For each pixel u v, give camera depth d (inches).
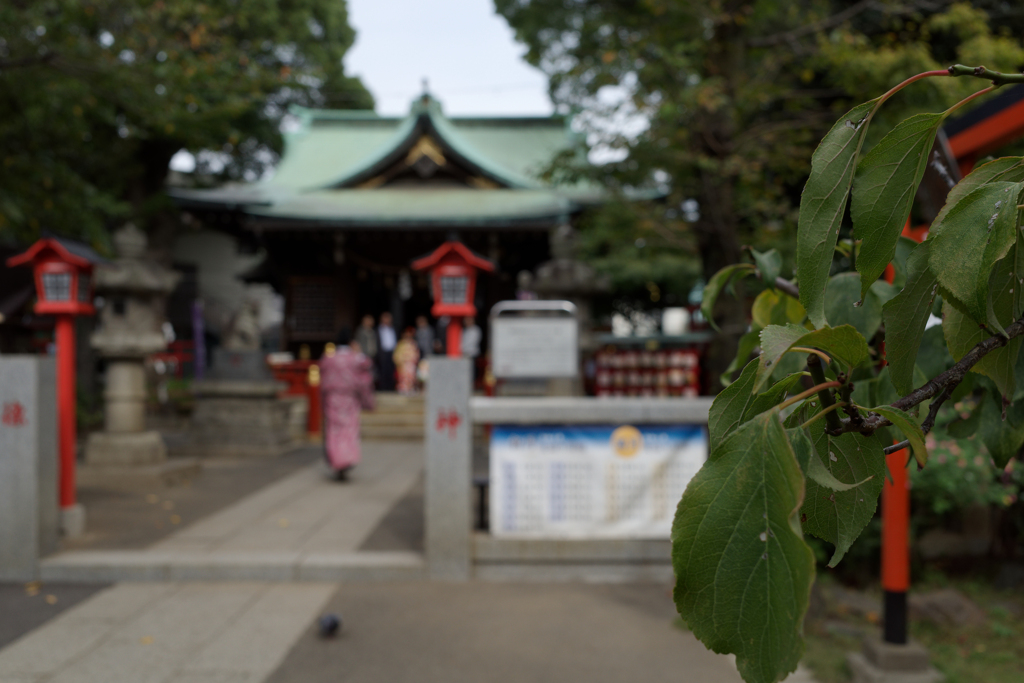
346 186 746.2
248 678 124.9
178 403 600.1
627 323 741.9
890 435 25.2
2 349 394.6
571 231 359.9
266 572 180.2
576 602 163.5
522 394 353.4
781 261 39.4
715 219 231.5
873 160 18.5
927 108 225.6
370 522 234.5
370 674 126.7
